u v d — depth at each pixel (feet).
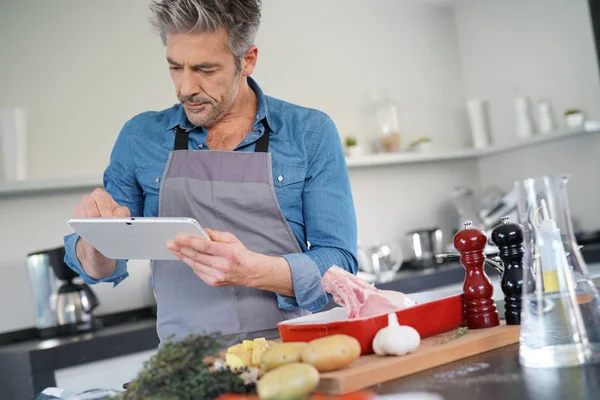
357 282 4.76
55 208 11.50
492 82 15.74
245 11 5.62
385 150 14.56
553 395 3.31
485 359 4.28
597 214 13.92
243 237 6.03
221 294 5.89
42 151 11.41
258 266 5.20
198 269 5.05
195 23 5.40
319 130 6.15
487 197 15.66
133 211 6.45
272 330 5.92
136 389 3.59
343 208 6.01
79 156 11.72
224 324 5.86
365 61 14.97
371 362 4.12
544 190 4.02
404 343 4.18
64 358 9.53
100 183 11.28
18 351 9.47
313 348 3.88
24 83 11.35
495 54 15.62
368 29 15.10
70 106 11.70
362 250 13.61
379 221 14.79
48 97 11.53
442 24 16.22
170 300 6.02
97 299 10.93
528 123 14.70
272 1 13.92
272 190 5.99
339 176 6.11
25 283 11.18
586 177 14.05
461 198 15.52
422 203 15.43
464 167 16.19
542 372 3.76
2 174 10.95
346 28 14.79
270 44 13.82
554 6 14.33
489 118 15.87
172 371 3.59
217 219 6.03
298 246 6.13
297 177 6.05
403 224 15.11
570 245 3.98
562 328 3.85
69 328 10.56
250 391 3.79
